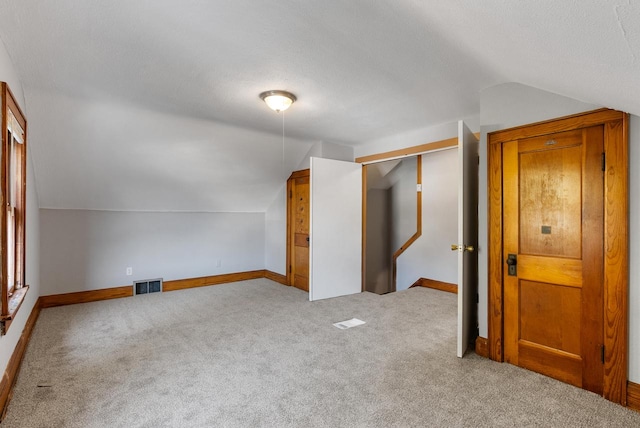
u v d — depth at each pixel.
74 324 3.38
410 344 2.85
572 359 2.17
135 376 2.27
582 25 0.99
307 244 4.93
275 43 1.97
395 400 1.98
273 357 2.59
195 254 5.20
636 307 1.91
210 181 4.70
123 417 1.80
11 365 2.13
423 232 5.45
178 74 2.42
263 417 1.81
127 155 3.78
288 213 5.31
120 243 4.54
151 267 4.80
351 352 2.68
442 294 4.71
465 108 3.17
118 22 1.76
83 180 3.87
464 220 2.54
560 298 2.24
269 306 4.06
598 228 2.06
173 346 2.80
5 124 1.91
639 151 1.90
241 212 5.67
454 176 5.01
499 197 2.55
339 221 4.59
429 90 2.71
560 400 1.99
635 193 1.92
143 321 3.48
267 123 3.67
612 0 0.79
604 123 2.03
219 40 1.94
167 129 3.58
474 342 2.85
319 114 3.35
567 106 2.18
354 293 4.75
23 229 2.72
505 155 2.52
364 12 1.59
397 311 3.84
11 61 2.19
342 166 4.62
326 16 1.66
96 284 4.36
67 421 1.76
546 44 1.27
